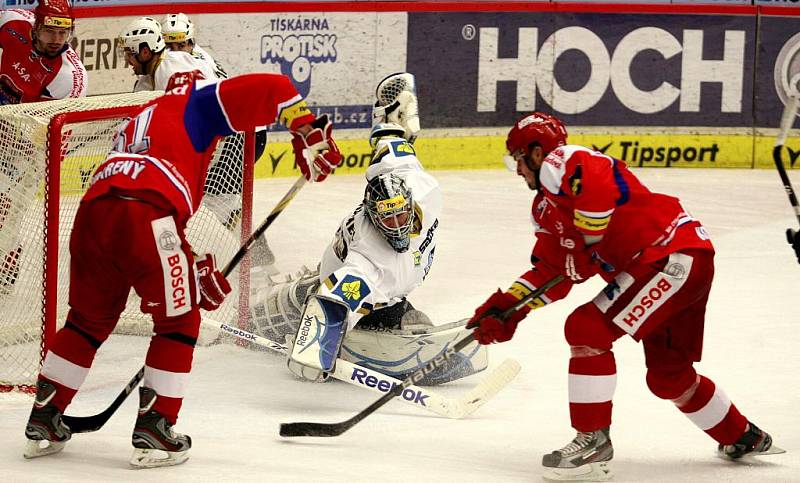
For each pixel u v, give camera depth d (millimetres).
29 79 20031
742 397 15406
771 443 12398
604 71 36781
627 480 11609
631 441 13391
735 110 37594
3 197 17062
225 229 19469
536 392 15945
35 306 17344
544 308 21266
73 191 18281
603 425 11641
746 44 37281
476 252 25797
